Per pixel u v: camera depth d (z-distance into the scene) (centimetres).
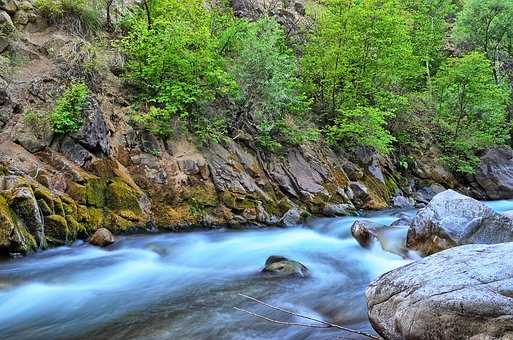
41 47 1276
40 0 1378
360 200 1584
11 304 645
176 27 1326
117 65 1363
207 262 912
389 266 834
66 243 906
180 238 1061
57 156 1019
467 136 2225
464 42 2845
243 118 1470
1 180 877
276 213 1290
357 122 1716
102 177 1057
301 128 1630
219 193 1217
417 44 2617
